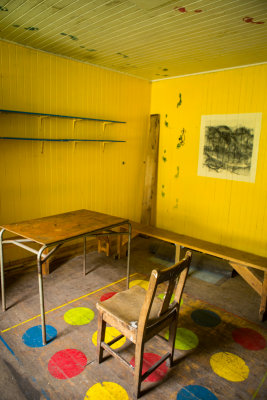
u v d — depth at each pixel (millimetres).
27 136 3256
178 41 2791
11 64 2982
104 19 2326
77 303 2697
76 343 2164
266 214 3578
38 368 1911
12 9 2178
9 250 3309
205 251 3074
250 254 2971
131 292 2031
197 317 2590
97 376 1860
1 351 2055
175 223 4621
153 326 1680
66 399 1688
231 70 3660
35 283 3055
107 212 4445
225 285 3229
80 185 3953
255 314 2680
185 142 4301
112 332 2303
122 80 4207
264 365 2027
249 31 2480
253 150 3586
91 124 3926
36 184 3443
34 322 2396
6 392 1722
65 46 3078
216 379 1881
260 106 3463
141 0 1953
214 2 1959
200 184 4203
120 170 4504
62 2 2035
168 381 1846
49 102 3398
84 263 3230
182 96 4250
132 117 4500
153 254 3986
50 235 2162
